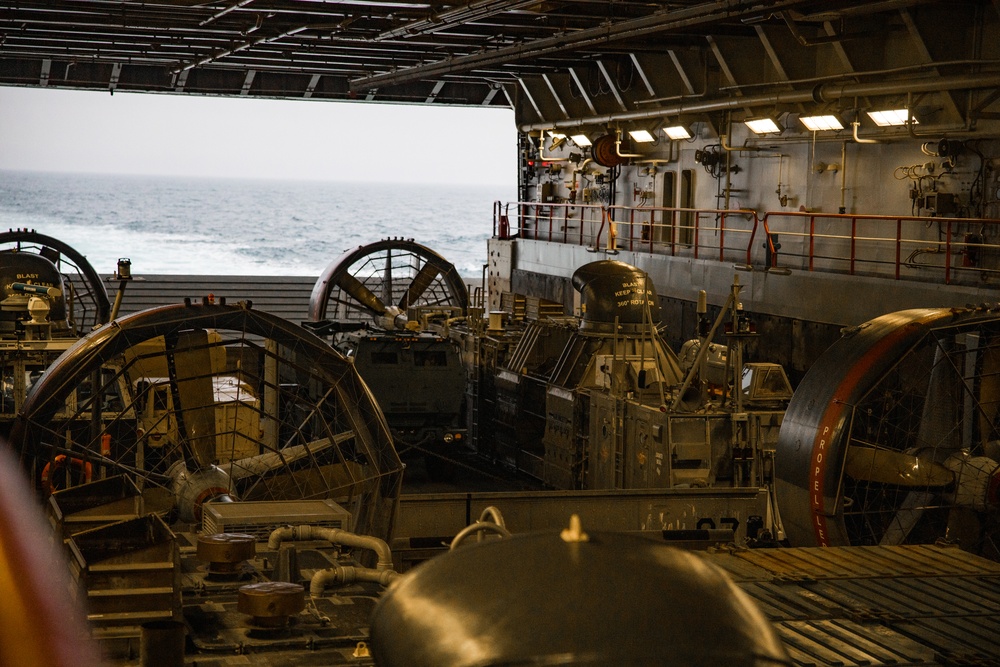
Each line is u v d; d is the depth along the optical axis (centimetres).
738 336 1675
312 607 687
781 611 708
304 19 3011
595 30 2702
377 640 330
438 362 2286
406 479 2314
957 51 2080
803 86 2498
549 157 3975
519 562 319
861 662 609
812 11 2338
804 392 1288
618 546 329
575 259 3316
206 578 757
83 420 1650
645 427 1756
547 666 283
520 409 2336
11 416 1717
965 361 1385
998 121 1978
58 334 2225
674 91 3111
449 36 3275
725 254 2870
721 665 288
